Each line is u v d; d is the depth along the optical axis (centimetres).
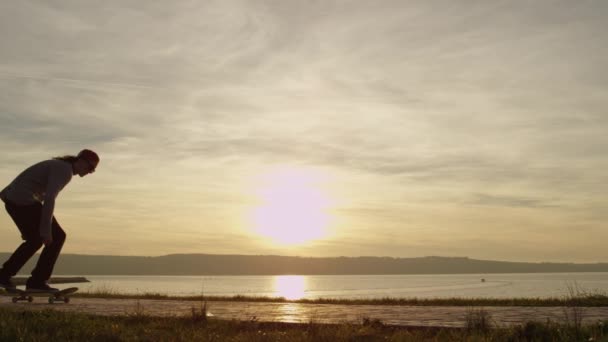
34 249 997
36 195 964
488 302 1446
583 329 688
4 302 1136
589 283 18000
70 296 1659
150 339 701
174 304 1255
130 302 1335
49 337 691
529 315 942
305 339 697
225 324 823
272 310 1121
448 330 745
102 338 697
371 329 752
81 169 993
